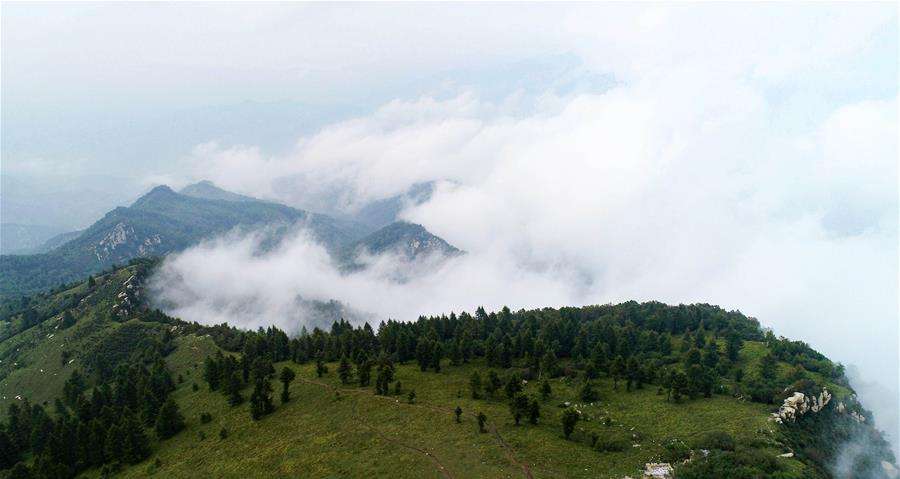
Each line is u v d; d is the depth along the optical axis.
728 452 132.62
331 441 156.62
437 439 150.25
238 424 180.25
